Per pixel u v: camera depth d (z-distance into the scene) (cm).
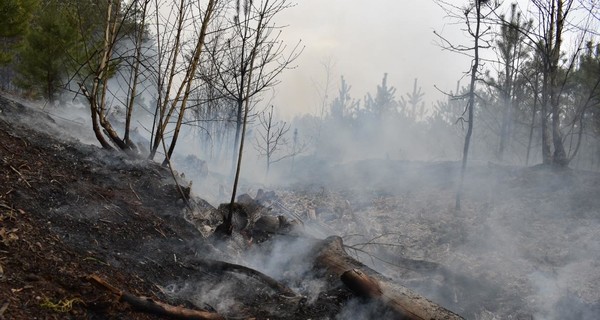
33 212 413
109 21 663
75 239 409
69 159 557
